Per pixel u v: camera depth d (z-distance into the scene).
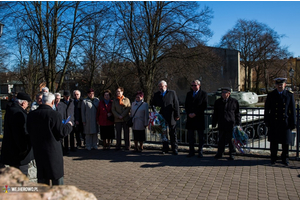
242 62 41.50
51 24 15.90
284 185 4.62
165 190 4.48
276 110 5.71
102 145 8.49
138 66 18.47
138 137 7.25
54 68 16.52
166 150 7.15
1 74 21.62
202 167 5.78
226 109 6.33
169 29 17.73
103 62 18.45
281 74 42.12
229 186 4.61
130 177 5.21
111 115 7.61
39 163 3.70
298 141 6.13
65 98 7.33
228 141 6.34
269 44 38.12
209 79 21.47
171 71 18.70
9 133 4.17
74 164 6.27
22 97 4.32
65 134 3.74
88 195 1.87
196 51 17.67
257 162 6.05
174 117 7.02
